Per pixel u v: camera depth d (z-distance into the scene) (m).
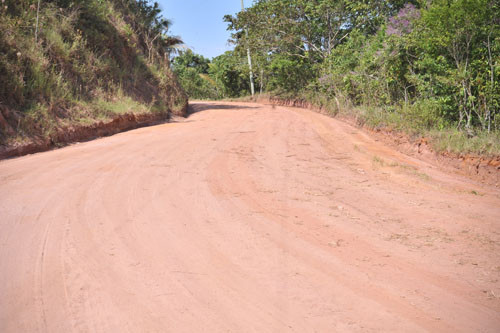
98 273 3.03
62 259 3.25
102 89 14.09
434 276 3.29
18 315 2.45
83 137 10.88
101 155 8.18
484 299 2.93
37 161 7.43
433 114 11.03
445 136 9.62
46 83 10.87
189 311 2.55
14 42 10.50
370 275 3.23
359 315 2.58
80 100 12.18
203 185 5.96
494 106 9.84
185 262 3.29
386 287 3.03
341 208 5.21
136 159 7.77
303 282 3.03
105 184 5.73
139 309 2.56
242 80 47.88
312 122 17.58
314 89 29.33
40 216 4.26
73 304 2.59
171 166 7.22
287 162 8.37
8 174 6.23
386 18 24.81
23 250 3.40
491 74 9.54
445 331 2.45
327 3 27.84
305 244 3.85
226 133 12.66
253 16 30.89
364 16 26.69
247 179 6.55
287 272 3.19
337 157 9.40
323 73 24.52
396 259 3.62
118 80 15.79
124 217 4.34
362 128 15.29
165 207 4.78
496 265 3.59
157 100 18.23
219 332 2.33
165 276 3.03
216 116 20.19
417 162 9.28
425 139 10.24
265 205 5.12
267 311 2.58
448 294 2.98
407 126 11.46
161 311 2.54
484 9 9.62
